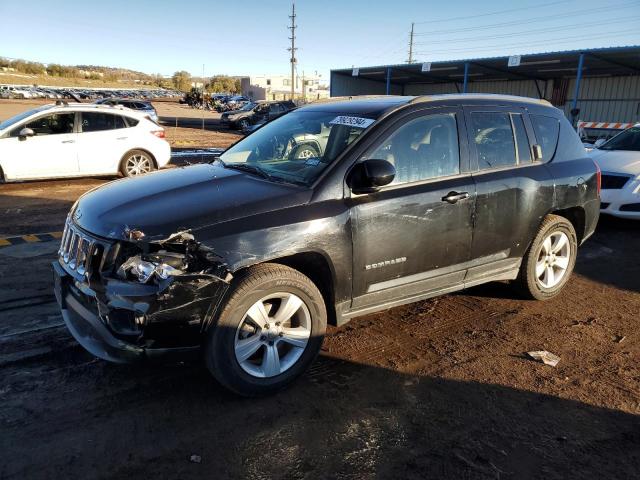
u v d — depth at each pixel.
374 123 3.60
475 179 3.98
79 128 10.57
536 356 3.81
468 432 2.95
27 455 2.65
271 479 2.55
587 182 4.84
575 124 21.41
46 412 3.01
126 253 2.82
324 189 3.30
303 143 3.84
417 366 3.64
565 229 4.79
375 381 3.44
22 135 9.95
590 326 4.37
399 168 3.64
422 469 2.64
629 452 2.80
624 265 6.06
